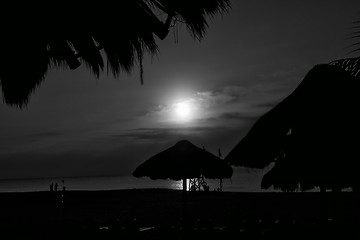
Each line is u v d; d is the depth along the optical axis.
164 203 18.83
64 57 3.34
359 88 3.44
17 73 3.21
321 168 3.56
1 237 7.84
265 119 3.53
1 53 3.06
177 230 7.16
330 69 3.61
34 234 7.91
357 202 15.23
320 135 3.48
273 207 15.87
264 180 4.11
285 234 6.26
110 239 7.07
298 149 3.51
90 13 3.19
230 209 15.58
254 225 7.38
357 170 3.43
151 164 9.18
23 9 2.99
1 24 2.97
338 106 3.46
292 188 3.96
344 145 3.43
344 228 5.33
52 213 16.23
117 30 3.31
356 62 3.50
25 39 3.05
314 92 3.55
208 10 3.38
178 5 3.35
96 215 14.99
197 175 8.87
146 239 6.94
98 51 3.56
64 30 3.18
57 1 3.07
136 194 25.22
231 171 8.95
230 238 6.69
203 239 6.79
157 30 3.37
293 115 3.47
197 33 3.44
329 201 16.58
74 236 7.33
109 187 120.62
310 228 6.19
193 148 9.21
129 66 3.55
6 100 3.38
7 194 28.34
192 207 16.73
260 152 3.45
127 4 3.25
